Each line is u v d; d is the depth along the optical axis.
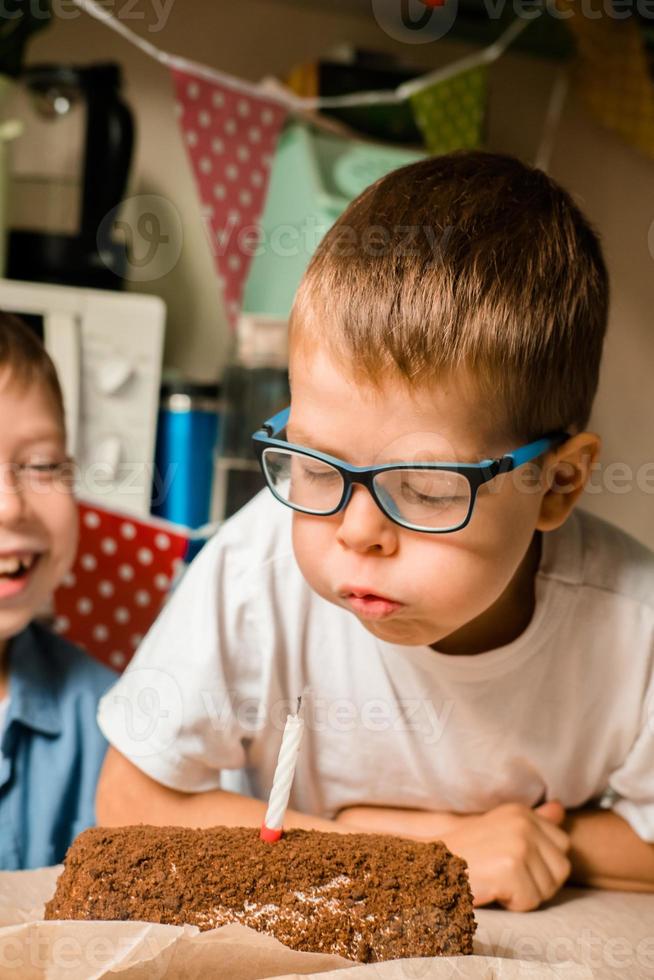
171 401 1.41
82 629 1.31
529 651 0.80
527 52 1.86
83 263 1.43
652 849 0.85
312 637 0.84
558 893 0.81
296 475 0.66
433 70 1.69
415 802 0.89
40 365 1.05
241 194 1.44
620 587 0.82
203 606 0.82
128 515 1.32
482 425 0.65
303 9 1.71
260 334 1.40
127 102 1.54
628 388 1.96
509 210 0.71
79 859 0.59
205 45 1.64
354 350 0.62
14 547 1.00
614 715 0.83
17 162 1.44
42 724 1.06
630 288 1.96
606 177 1.93
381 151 1.53
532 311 0.67
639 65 1.79
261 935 0.53
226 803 0.82
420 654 0.81
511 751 0.84
